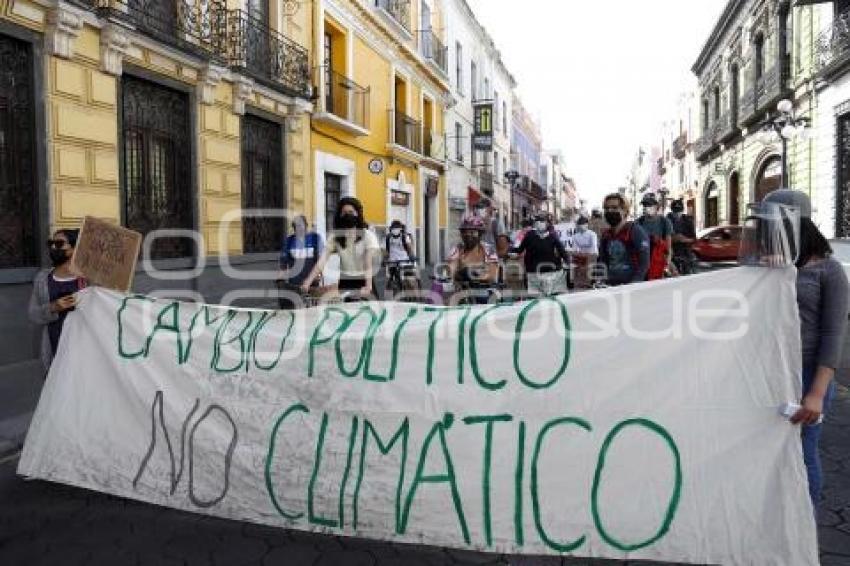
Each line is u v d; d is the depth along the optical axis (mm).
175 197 11086
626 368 3094
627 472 3037
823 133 20047
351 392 3422
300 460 3436
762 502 2887
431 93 25469
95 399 3967
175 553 3246
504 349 3240
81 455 3926
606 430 3076
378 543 3336
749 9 28109
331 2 16375
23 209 8062
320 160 16234
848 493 3832
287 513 3426
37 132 8109
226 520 3611
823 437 4852
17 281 7750
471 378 3262
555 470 3098
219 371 3703
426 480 3232
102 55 9086
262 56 13383
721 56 34188
